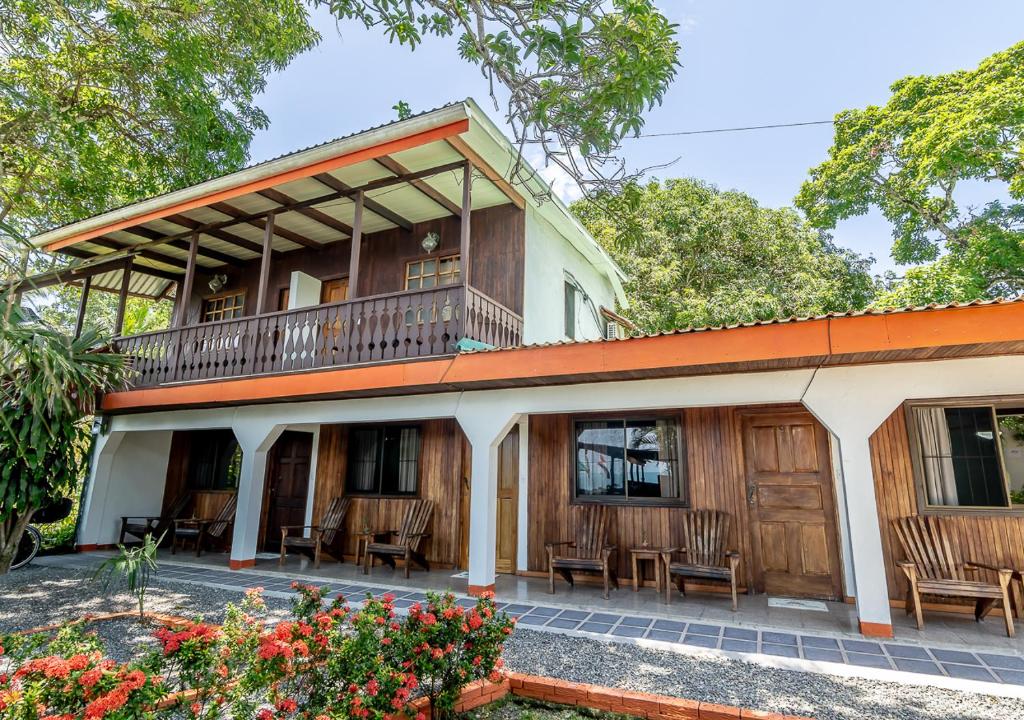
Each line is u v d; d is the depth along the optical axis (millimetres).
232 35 12180
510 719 3096
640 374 5438
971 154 12148
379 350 6922
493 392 6410
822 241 20375
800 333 4629
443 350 6555
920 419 5648
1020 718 3061
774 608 5531
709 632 4699
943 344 4176
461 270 6625
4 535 7113
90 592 6250
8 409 6703
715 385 5363
